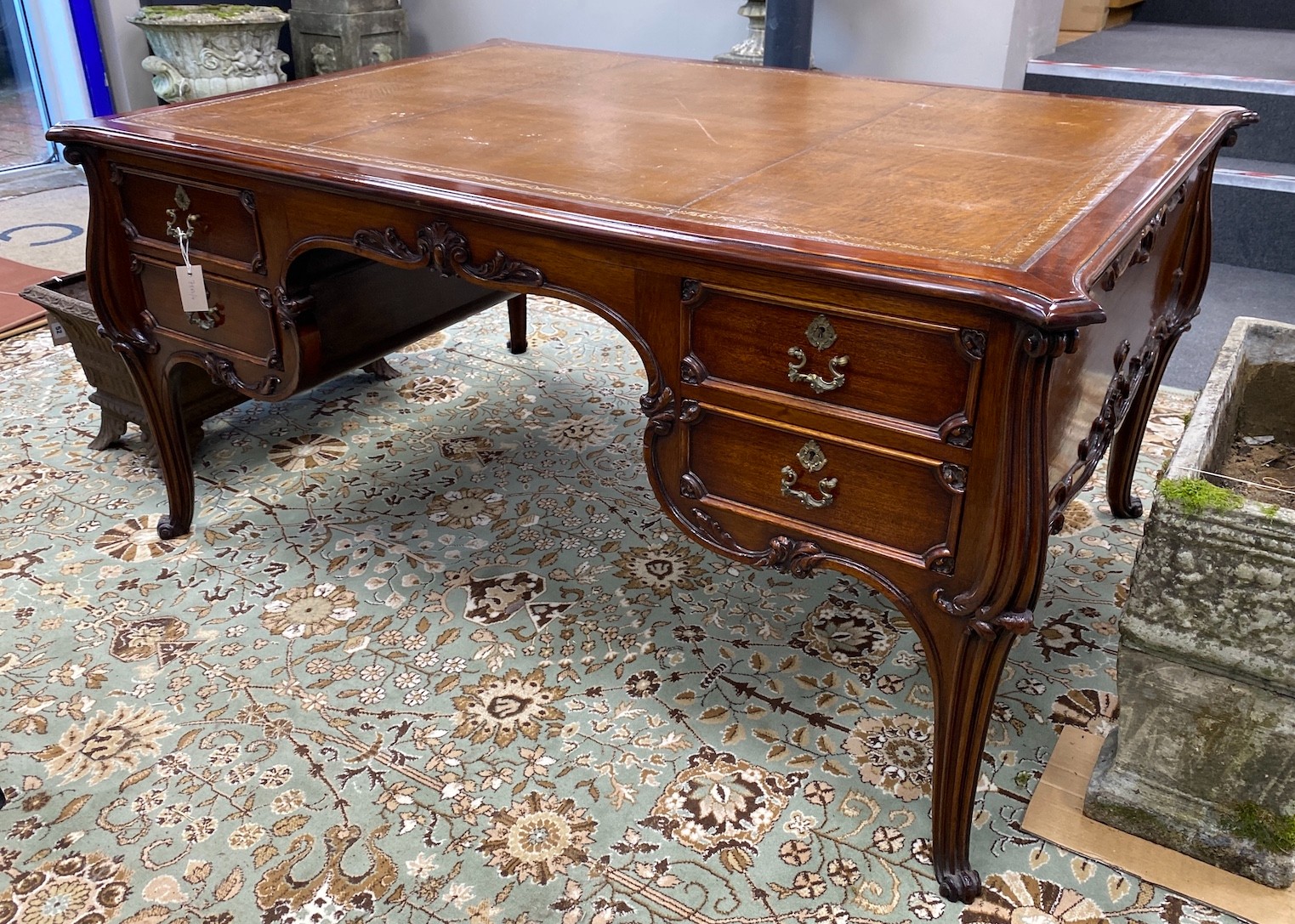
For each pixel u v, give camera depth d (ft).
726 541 4.84
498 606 6.51
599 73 7.68
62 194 14.33
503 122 6.13
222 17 13.02
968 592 4.18
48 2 14.30
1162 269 5.63
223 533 7.26
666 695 5.80
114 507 7.56
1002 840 4.92
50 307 7.64
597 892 4.64
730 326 4.32
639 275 4.43
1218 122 5.94
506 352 10.18
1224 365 5.47
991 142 5.62
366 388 9.43
